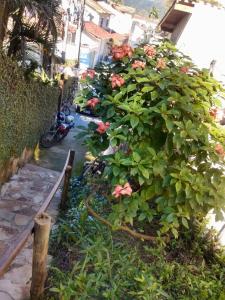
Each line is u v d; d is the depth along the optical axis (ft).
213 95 10.59
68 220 14.07
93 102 10.35
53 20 20.72
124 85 10.43
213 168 9.88
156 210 11.10
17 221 17.07
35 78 24.98
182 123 9.34
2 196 19.58
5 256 7.89
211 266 11.22
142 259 11.25
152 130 9.95
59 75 39.50
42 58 25.46
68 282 9.43
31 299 9.70
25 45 21.77
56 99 35.53
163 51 11.54
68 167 16.79
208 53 18.90
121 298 9.23
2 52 16.05
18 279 11.70
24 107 21.81
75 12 61.87
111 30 117.29
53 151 34.12
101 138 10.61
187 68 10.70
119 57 10.82
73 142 38.68
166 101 9.51
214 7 18.65
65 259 11.64
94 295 9.38
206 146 9.61
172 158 10.22
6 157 20.29
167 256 11.50
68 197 17.85
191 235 12.38
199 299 9.46
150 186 10.11
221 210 10.64
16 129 21.01
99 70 11.12
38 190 21.58
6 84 17.16
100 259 10.15
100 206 13.96
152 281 9.53
